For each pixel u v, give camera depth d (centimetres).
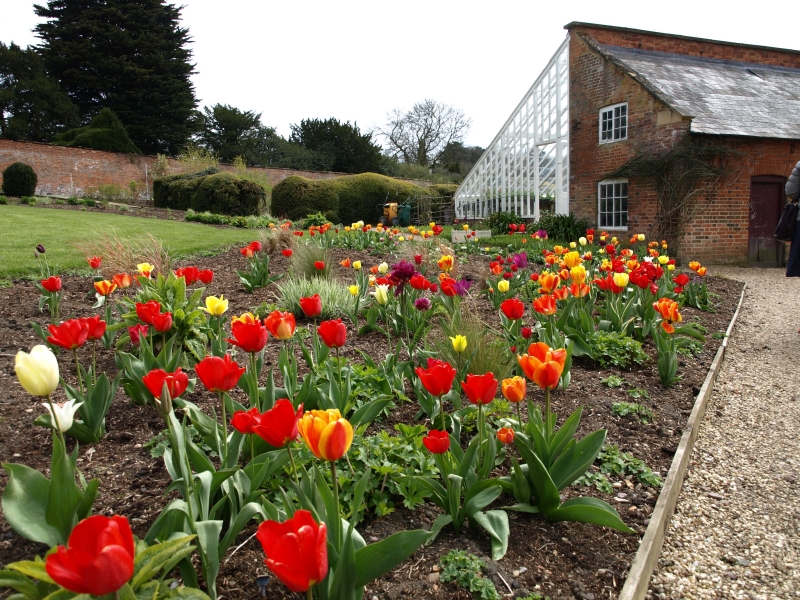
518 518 252
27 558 206
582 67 1578
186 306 428
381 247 1066
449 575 209
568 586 212
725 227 1337
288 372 307
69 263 782
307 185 2239
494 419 338
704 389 422
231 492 211
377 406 278
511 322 482
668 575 240
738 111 1410
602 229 1545
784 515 289
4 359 425
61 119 3625
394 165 4581
